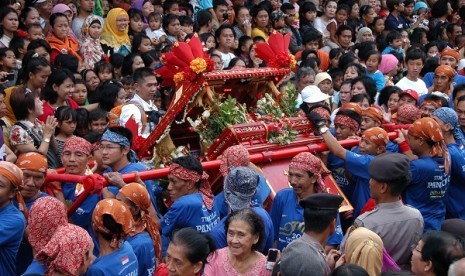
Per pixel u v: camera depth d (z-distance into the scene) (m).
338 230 8.45
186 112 10.02
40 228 6.77
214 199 8.82
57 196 8.72
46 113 11.12
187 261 6.51
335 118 10.60
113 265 6.87
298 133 10.07
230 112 9.84
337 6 19.97
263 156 9.52
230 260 7.06
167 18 16.58
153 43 16.20
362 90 13.52
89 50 14.94
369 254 6.62
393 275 5.95
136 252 7.57
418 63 15.49
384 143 9.67
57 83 11.41
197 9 18.33
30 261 8.08
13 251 7.42
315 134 10.18
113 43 15.61
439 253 6.39
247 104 11.07
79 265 6.49
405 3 21.97
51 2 15.45
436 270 6.43
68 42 14.69
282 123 9.88
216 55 14.48
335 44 19.00
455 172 9.99
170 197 9.14
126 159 9.03
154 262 7.82
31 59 11.73
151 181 9.44
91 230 8.48
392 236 7.64
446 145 10.05
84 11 15.65
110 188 8.49
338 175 10.12
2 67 12.60
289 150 9.73
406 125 11.02
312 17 19.30
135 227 7.77
